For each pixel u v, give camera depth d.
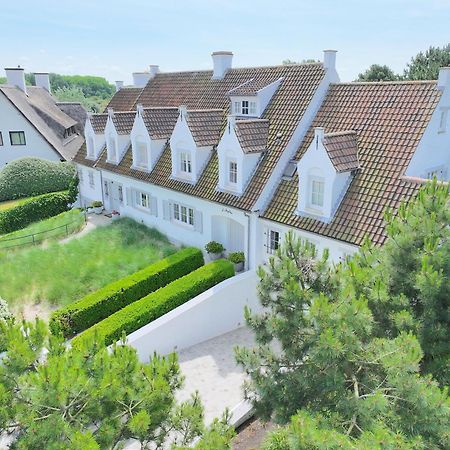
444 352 9.72
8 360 8.62
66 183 46.22
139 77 39.53
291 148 21.61
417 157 18.47
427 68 58.09
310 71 23.17
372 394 8.33
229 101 26.86
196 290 20.33
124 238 27.66
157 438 9.30
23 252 26.86
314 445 7.14
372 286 10.20
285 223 19.72
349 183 18.66
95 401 8.43
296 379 9.90
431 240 10.02
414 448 7.36
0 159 49.09
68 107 62.81
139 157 29.33
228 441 8.83
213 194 23.11
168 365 9.84
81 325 18.84
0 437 8.20
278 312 10.52
